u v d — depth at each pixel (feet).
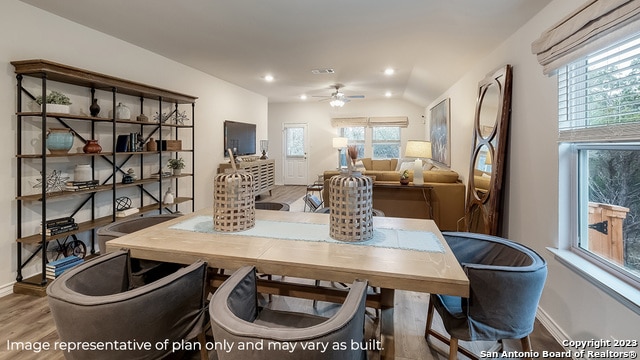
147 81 12.90
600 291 5.21
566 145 6.41
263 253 4.74
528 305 4.46
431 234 5.71
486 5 7.68
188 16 9.46
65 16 9.50
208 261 4.81
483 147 10.27
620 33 4.58
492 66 10.58
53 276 8.50
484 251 5.80
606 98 5.33
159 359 4.27
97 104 10.50
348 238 5.23
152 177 13.25
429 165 19.90
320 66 15.52
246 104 22.11
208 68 15.93
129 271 5.22
